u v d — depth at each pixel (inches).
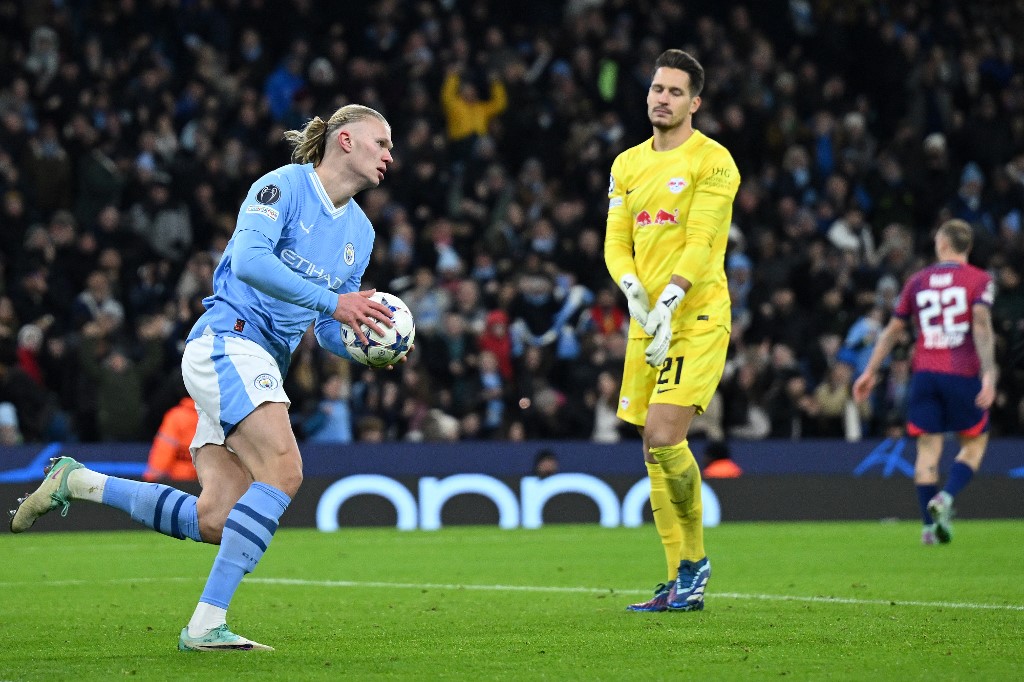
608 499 1847.9
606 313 2170.3
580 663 622.2
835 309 2273.6
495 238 2345.0
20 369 1846.7
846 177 2608.3
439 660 631.8
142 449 1787.6
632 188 862.5
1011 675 582.9
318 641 705.6
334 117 724.0
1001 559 1238.3
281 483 671.1
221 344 688.4
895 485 1907.0
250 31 2480.3
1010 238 2487.7
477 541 1515.7
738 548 1382.9
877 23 2854.3
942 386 1390.3
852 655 644.1
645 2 2817.4
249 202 687.1
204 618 659.4
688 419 823.7
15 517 709.9
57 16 2368.4
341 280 732.7
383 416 2011.6
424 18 2652.6
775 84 2721.5
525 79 2613.2
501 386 2064.5
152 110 2326.5
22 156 2185.0
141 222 2209.6
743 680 571.8
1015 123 2829.7
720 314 839.1
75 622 804.0
